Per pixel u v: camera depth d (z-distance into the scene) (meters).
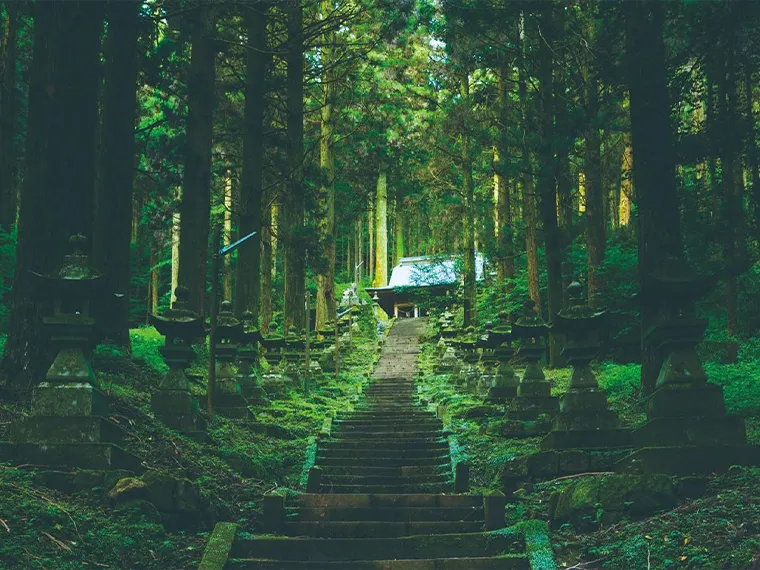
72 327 9.29
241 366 18.27
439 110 40.31
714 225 16.28
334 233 38.12
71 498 8.46
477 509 10.46
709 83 16.95
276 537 9.02
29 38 24.75
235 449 12.68
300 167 27.52
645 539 7.80
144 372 15.79
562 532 8.86
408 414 19.33
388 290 54.16
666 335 9.61
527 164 23.00
